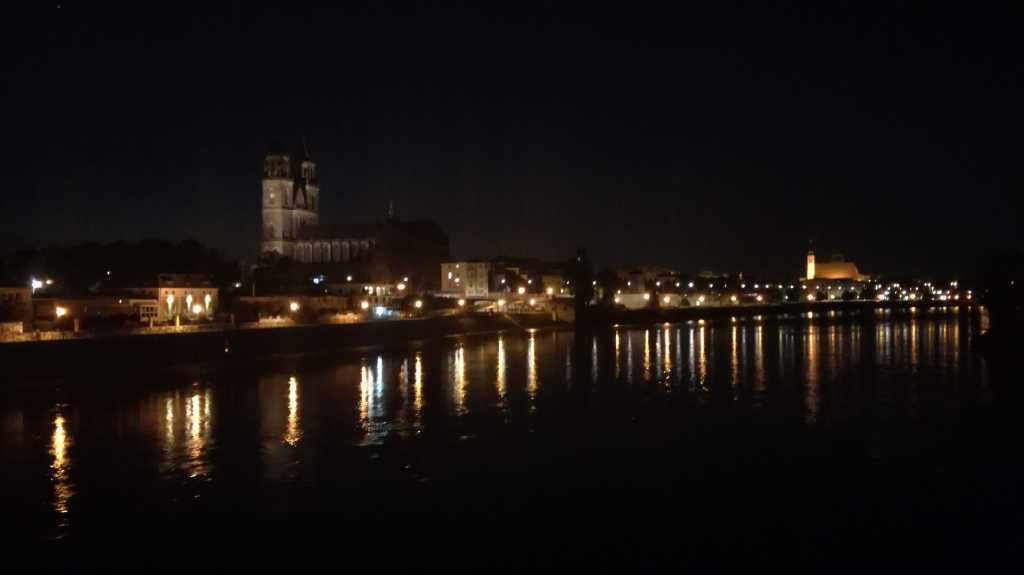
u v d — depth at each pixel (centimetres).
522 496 3941
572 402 6900
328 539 3369
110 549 3291
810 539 3303
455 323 16338
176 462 4722
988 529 3388
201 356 10131
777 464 4503
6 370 7694
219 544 3331
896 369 9031
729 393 7344
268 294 17688
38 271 17025
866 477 4197
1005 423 5600
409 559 3148
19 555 3234
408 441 5259
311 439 5359
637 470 4403
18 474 4469
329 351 12250
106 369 8775
